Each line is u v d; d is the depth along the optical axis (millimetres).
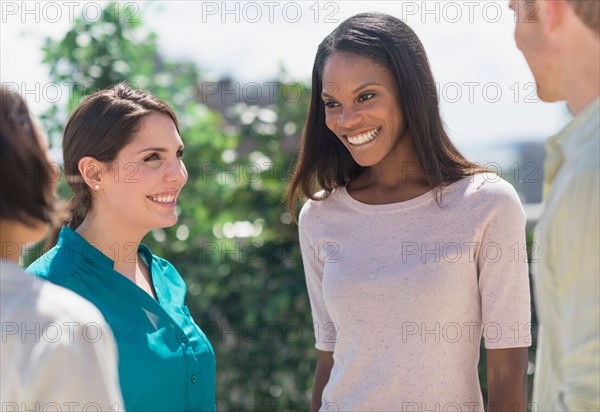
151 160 2373
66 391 1446
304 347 4508
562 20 1640
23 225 1524
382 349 2314
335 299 2383
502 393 2314
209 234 4500
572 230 1562
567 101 1703
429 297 2283
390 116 2367
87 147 2355
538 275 1684
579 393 1556
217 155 4621
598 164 1544
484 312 2312
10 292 1485
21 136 1502
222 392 4516
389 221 2393
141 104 2393
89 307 1533
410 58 2361
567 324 1582
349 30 2389
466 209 2318
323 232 2498
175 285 2607
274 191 4586
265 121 4691
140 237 2445
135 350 2242
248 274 4566
